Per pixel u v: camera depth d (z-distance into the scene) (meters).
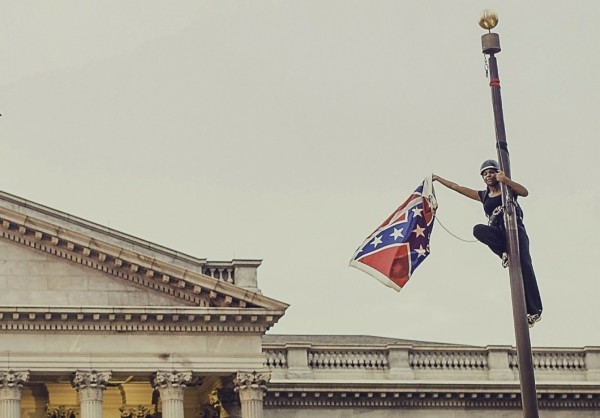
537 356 80.38
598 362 80.38
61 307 65.56
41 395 72.75
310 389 75.25
